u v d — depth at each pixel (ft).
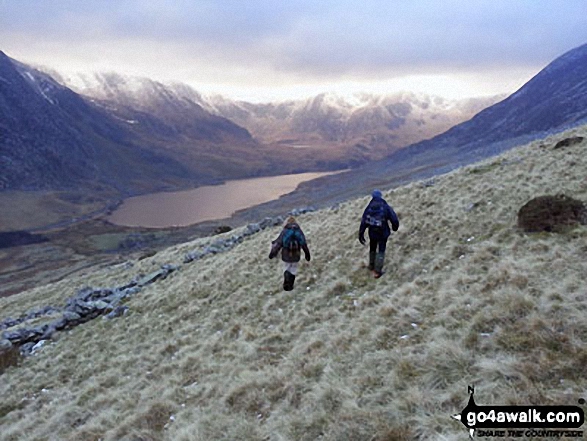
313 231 71.20
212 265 71.72
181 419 24.18
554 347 18.47
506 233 37.40
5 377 47.50
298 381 23.57
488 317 22.56
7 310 114.73
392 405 18.28
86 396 34.17
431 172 449.89
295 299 42.19
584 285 22.77
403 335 25.53
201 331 42.11
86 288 84.43
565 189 43.21
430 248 41.98
